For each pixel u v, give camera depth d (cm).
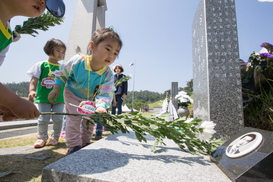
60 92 271
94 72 198
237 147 121
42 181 98
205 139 154
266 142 106
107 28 196
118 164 115
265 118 270
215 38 247
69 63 199
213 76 235
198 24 300
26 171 147
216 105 227
